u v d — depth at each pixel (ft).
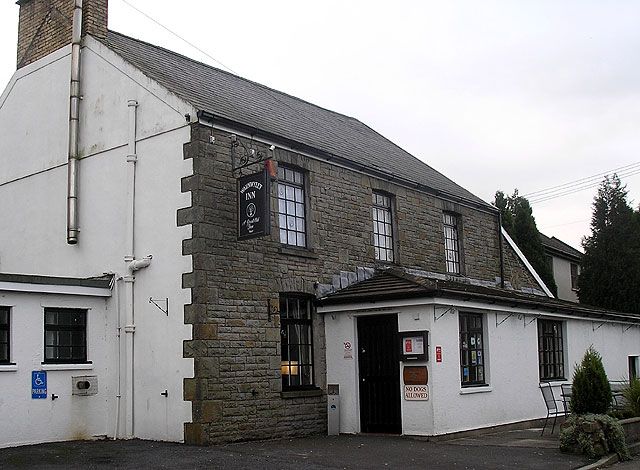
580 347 66.85
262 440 45.37
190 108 44.78
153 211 46.14
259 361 46.11
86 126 51.24
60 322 45.11
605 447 39.60
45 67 55.16
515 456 39.50
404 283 50.31
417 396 47.01
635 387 50.21
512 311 55.77
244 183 44.91
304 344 50.90
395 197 61.21
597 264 100.94
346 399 50.21
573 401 46.09
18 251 55.21
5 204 56.90
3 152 57.67
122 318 46.42
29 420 42.42
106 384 46.34
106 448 40.70
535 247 100.07
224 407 43.42
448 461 37.76
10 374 41.86
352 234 55.62
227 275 44.91
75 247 50.57
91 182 50.21
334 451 40.78
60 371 44.24
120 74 49.52
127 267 46.44
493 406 52.70
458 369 49.11
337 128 69.87
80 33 52.29
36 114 55.36
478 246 71.92
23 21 57.67
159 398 44.19
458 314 50.24
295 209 51.75
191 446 41.52
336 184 55.01
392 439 46.57
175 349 43.78
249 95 61.46
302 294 50.57
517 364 56.70
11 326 42.34
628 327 77.30
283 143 50.26
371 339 50.34
